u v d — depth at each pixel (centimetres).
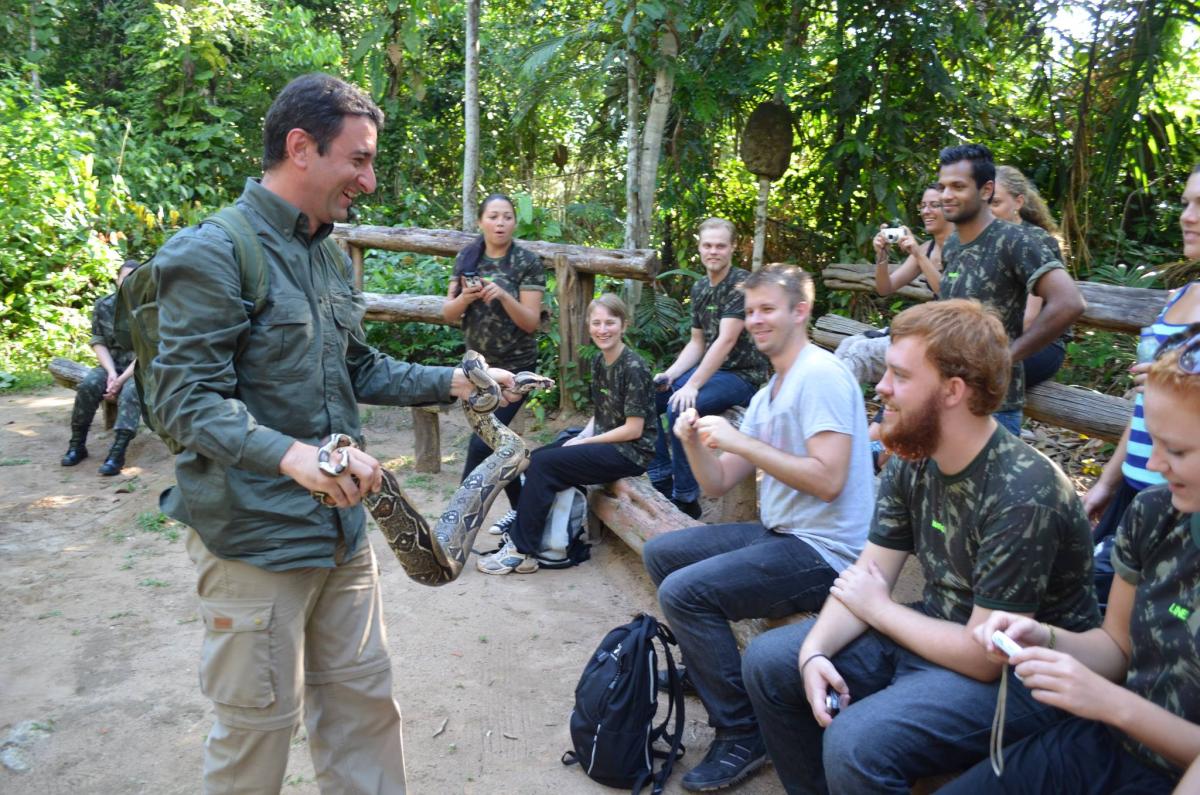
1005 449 241
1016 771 219
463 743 361
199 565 245
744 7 746
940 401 238
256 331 237
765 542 343
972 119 919
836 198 944
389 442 777
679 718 345
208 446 220
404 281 892
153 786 337
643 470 532
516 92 1116
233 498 232
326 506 246
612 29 821
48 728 372
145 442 771
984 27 877
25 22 1465
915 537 269
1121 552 219
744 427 366
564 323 777
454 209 1464
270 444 218
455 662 425
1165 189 831
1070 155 859
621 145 1102
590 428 554
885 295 628
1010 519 233
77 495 656
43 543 571
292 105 237
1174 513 204
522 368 619
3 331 1050
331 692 269
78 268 1127
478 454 595
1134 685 211
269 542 236
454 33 1422
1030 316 455
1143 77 757
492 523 615
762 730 288
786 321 342
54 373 782
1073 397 461
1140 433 316
